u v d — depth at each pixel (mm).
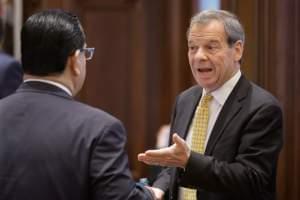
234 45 3182
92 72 7062
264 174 2961
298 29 4199
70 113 2521
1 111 2574
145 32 7031
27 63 2592
